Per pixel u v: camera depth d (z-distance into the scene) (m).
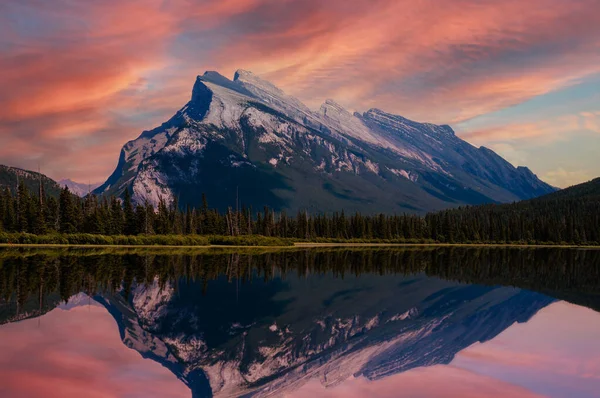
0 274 65.06
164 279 67.31
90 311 42.94
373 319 44.44
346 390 24.11
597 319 44.59
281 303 51.97
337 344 34.97
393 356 31.16
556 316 46.19
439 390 23.81
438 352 31.98
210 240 185.38
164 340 34.62
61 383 23.89
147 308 46.09
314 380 26.22
